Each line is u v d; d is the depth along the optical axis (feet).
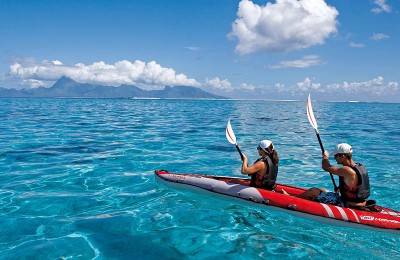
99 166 30.40
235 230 17.25
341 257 14.71
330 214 17.88
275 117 102.22
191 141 46.34
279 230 17.37
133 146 41.39
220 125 70.69
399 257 14.84
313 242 16.10
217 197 21.42
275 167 20.31
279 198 19.38
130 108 162.71
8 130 55.36
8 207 19.83
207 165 31.81
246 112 134.82
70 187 24.02
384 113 151.12
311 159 35.50
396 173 29.40
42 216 18.58
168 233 16.71
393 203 21.89
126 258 14.11
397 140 50.29
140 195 22.45
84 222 17.84
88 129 58.85
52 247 14.92
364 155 37.81
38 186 24.09
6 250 14.58
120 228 17.16
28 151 36.70
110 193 22.81
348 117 112.27
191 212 19.54
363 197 17.72
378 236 16.92
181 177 23.26
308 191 19.94
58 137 47.93
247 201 20.20
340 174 17.71
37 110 122.21
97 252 14.55
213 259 14.25
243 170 19.98
